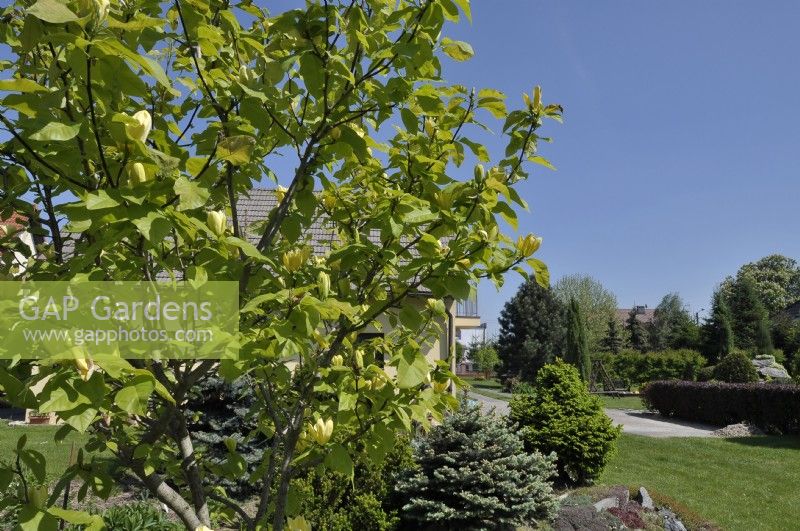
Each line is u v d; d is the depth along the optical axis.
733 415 15.63
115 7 1.84
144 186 1.39
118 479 4.47
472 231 2.09
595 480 8.24
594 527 6.27
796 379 17.45
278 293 1.67
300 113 2.16
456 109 2.43
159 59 2.21
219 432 7.02
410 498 6.06
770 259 57.88
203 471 2.67
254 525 2.29
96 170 1.76
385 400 2.16
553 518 6.37
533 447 8.18
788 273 55.94
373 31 2.04
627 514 6.82
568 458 8.02
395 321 2.52
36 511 1.37
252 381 2.50
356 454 2.48
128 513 5.18
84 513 1.38
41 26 1.39
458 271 1.97
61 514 1.34
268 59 2.25
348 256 2.09
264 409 2.54
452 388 7.47
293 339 1.68
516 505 6.01
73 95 1.66
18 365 1.83
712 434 14.24
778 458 10.90
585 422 8.19
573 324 28.92
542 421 8.27
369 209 2.54
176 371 2.02
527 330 35.12
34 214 2.20
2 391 1.50
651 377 30.45
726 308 33.69
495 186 2.00
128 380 1.33
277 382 2.27
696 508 7.72
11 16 1.83
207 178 1.95
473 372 49.50
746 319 36.19
